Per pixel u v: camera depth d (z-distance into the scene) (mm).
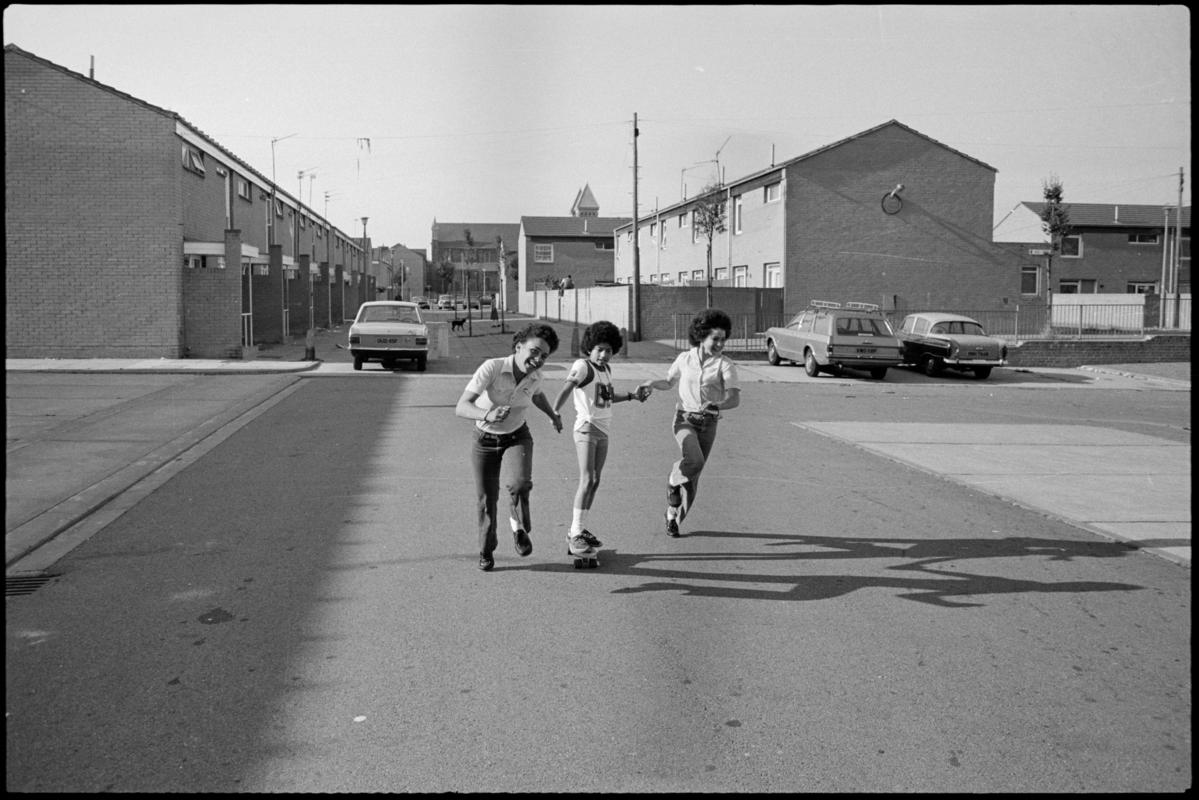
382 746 4016
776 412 16625
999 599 6148
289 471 10094
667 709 4418
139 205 23062
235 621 5520
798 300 37375
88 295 23094
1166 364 29688
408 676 4754
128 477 9586
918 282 38312
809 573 6668
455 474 10008
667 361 27406
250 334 25922
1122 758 4016
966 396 20906
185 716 4277
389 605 5840
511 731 4172
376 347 22281
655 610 5820
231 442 11953
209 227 27969
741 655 5098
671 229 50531
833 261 37656
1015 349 29406
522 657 5023
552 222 75375
